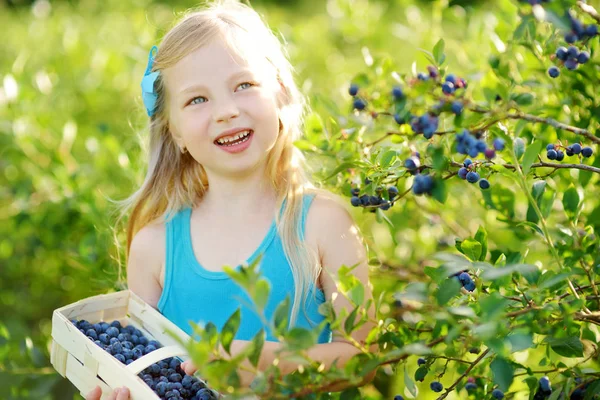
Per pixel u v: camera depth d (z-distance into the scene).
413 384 1.53
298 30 4.18
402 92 1.55
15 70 3.62
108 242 2.82
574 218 1.83
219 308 2.05
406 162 1.75
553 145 1.77
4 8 6.99
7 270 3.83
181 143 2.15
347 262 2.01
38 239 3.45
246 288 1.32
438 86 1.57
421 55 2.57
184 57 2.00
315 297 2.02
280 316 1.37
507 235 2.85
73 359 1.86
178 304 2.11
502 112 1.57
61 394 3.08
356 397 1.58
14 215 3.36
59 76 4.27
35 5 5.60
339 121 2.15
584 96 2.07
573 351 1.60
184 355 1.75
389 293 2.76
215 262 2.08
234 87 1.98
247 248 2.06
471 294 1.67
